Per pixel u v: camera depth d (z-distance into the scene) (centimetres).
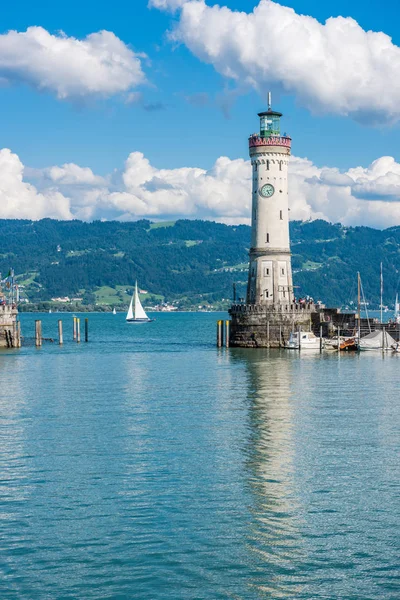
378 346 14475
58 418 7131
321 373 10888
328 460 5538
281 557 3853
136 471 5228
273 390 9050
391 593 3522
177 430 6550
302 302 15138
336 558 3847
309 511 4453
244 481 5003
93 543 4000
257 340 15000
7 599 3453
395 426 6756
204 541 4028
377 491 4816
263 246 15162
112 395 8669
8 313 16000
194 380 10075
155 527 4206
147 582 3603
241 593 3512
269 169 15112
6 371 11394
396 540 4059
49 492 4772
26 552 3903
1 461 5478
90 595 3491
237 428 6644
